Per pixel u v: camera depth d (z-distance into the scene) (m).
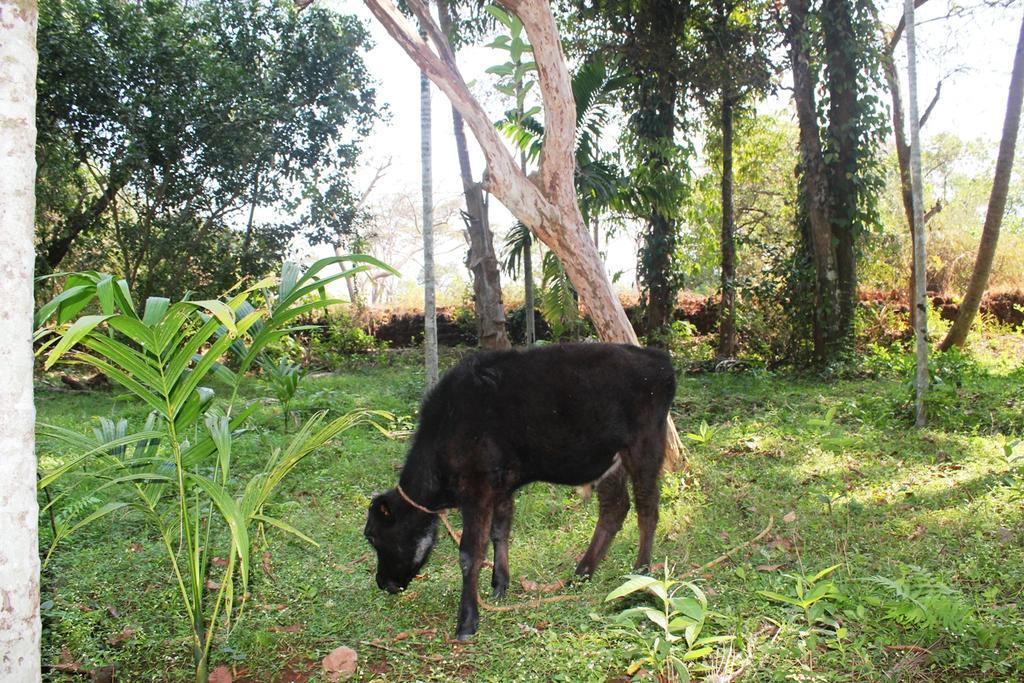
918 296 7.89
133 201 14.58
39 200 13.20
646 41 12.88
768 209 20.78
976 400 8.57
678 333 15.08
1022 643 3.32
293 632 3.85
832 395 10.20
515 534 5.39
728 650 3.39
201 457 3.30
